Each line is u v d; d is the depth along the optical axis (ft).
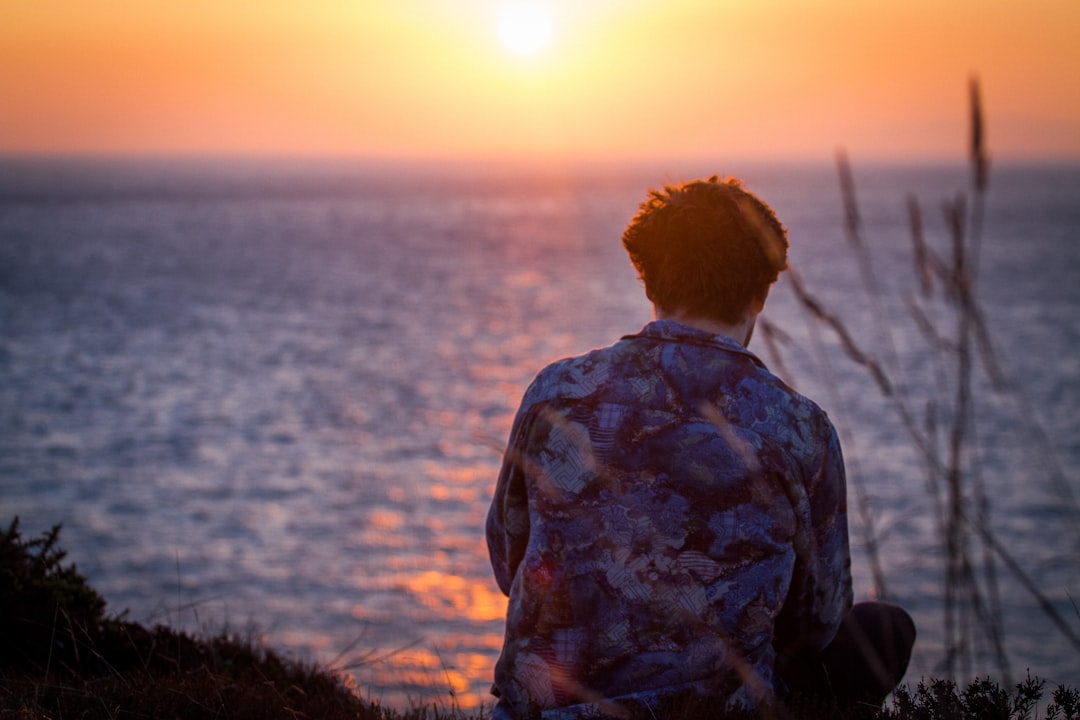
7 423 148.56
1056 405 149.18
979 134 6.38
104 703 10.57
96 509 103.50
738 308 8.16
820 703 8.70
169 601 71.15
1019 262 410.11
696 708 7.47
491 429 144.56
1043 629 58.80
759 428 7.75
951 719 7.20
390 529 94.38
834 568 8.08
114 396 171.83
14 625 13.32
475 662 52.39
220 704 11.00
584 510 7.88
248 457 128.77
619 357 8.14
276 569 81.20
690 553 7.70
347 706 12.42
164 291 349.00
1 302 314.55
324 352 224.12
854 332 223.71
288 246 568.82
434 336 248.93
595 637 7.82
